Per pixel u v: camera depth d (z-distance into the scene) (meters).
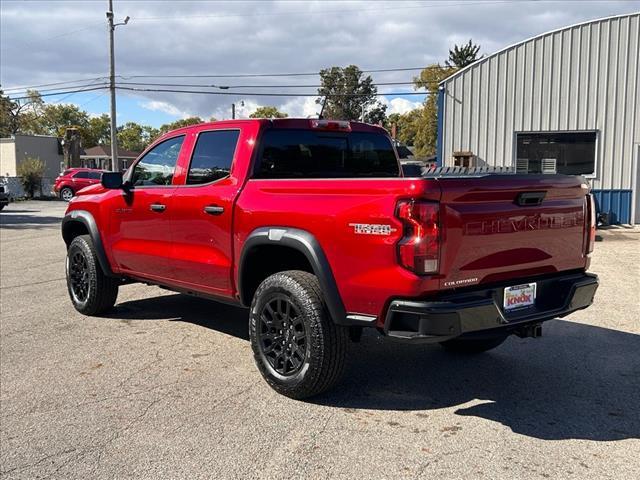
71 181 35.97
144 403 4.21
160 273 5.65
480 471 3.21
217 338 5.81
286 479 3.16
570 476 3.15
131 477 3.21
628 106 16.39
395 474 3.19
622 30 16.20
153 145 5.86
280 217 4.23
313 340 4.02
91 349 5.48
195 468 3.29
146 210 5.64
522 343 5.61
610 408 4.05
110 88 31.62
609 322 6.30
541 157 17.31
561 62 16.75
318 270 3.95
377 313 3.72
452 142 17.91
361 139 5.61
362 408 4.10
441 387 4.49
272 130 4.88
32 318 6.66
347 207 3.79
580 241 4.35
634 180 16.56
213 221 4.86
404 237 3.49
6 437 3.71
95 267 6.48
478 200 3.63
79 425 3.86
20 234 16.72
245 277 4.65
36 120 78.50
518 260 3.90
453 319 3.48
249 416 3.97
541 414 3.97
